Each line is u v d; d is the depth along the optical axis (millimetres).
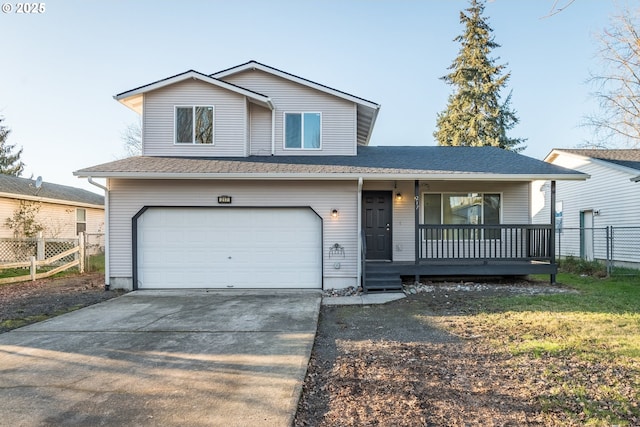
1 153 30484
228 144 10289
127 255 9320
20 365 4324
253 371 4102
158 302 7918
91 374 4047
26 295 8703
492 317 6266
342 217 9391
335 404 3311
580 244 14633
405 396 3418
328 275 9320
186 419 3061
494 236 10867
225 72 10641
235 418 3072
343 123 10750
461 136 26484
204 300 8117
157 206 9336
